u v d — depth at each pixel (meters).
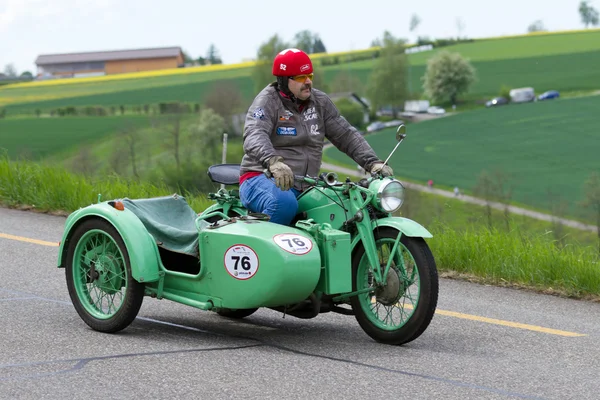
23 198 16.94
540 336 9.09
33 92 172.88
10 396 6.29
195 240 8.44
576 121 138.75
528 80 166.00
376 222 8.24
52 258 12.25
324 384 6.80
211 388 6.59
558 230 91.50
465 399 6.56
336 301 8.50
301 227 8.20
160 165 110.94
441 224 14.76
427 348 8.27
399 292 8.15
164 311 9.69
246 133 8.43
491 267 12.48
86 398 6.28
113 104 154.62
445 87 162.62
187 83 170.88
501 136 136.25
